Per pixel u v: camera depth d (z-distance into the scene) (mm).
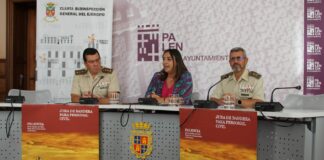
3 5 5164
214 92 3682
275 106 2043
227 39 4203
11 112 2645
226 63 4207
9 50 5121
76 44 4500
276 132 2041
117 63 4703
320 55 3873
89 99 2639
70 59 4504
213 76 4270
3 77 5145
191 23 4359
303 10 3908
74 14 4504
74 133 2482
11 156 2652
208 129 2131
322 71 3869
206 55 4297
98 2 4484
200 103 2271
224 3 4211
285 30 3967
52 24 4523
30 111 2531
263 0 4039
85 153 2471
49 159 2520
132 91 4641
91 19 4492
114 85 3830
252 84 3521
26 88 5332
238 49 3578
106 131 2580
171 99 2752
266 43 4039
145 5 4570
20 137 2639
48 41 4531
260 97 3492
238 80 3572
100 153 2592
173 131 2375
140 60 4602
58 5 4516
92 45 4480
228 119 2051
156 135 2438
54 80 4523
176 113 2361
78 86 3906
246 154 1973
